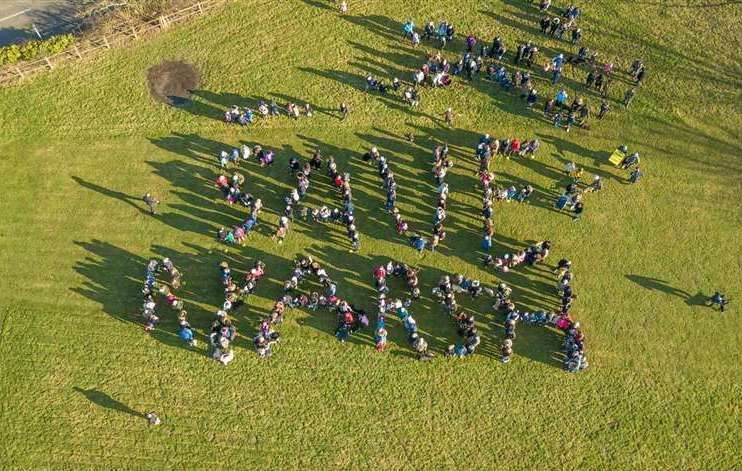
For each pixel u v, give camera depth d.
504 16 45.31
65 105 40.97
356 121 41.22
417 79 41.53
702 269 37.56
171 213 37.84
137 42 43.09
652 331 35.81
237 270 36.34
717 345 35.59
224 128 40.62
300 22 44.38
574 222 38.66
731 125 42.06
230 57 42.94
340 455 32.41
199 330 34.81
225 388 33.56
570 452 32.81
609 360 34.97
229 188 37.59
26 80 41.56
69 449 32.12
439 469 32.28
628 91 42.19
